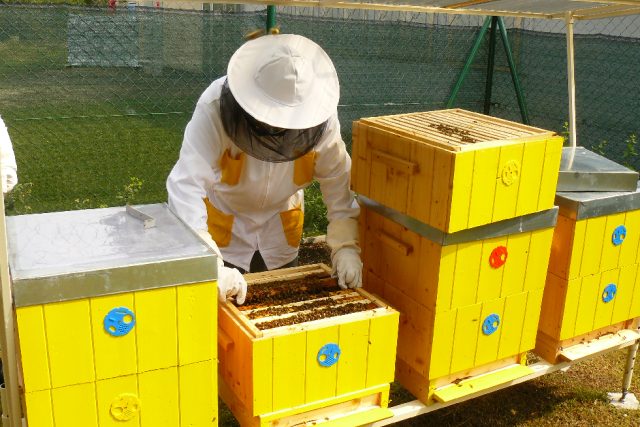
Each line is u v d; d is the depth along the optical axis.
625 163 6.46
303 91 2.31
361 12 8.33
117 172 6.84
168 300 1.85
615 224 2.81
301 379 2.12
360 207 2.78
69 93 7.99
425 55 7.35
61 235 2.03
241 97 2.27
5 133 3.02
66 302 1.72
